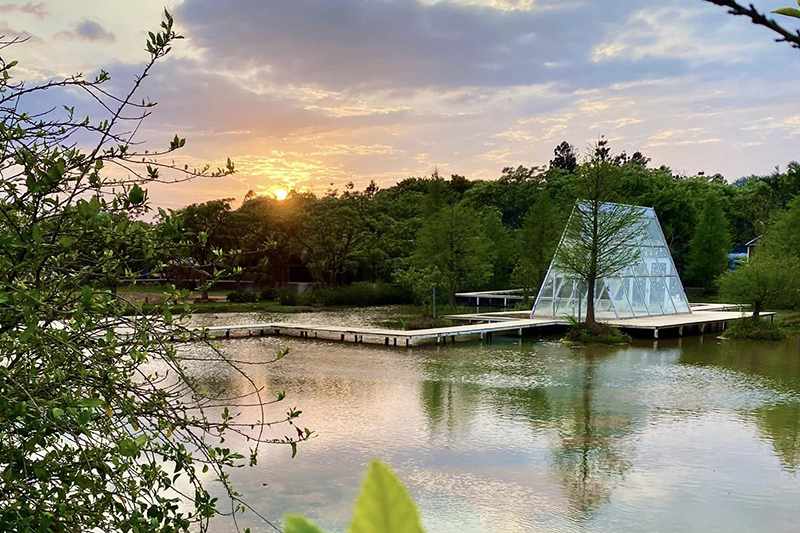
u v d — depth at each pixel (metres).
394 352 20.09
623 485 8.69
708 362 18.52
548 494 8.37
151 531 3.10
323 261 40.94
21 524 2.60
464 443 10.48
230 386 14.50
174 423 3.34
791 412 12.53
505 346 21.61
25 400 2.78
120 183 3.11
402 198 50.31
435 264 31.75
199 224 34.62
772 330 23.86
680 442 10.59
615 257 23.78
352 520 0.29
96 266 3.02
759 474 9.09
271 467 9.23
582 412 12.50
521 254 34.94
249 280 43.06
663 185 46.44
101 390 3.10
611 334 22.95
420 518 0.29
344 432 11.02
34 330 2.52
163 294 3.63
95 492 3.00
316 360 18.30
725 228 42.28
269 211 38.38
